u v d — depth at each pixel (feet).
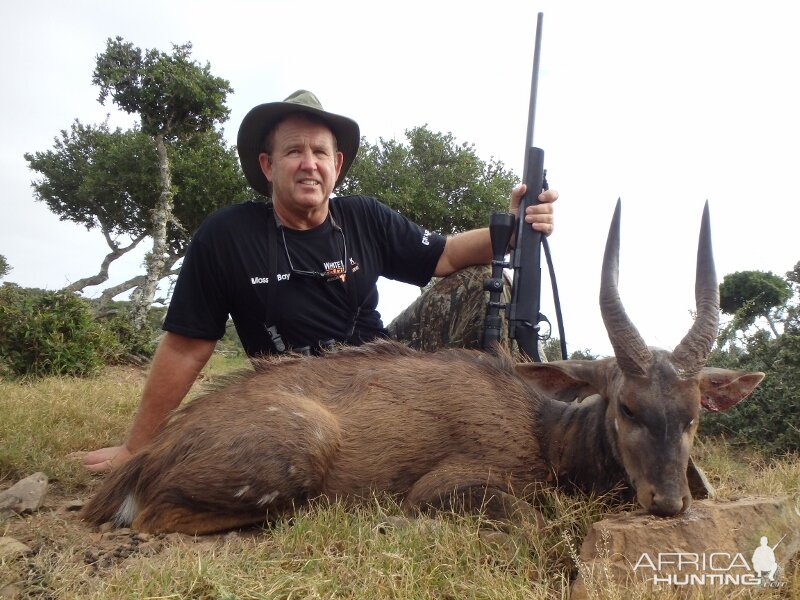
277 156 4.76
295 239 4.88
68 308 11.06
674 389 3.17
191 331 4.65
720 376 3.58
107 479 3.76
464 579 2.74
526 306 4.86
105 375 11.03
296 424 3.60
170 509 3.52
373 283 5.26
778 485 4.30
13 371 9.83
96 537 3.40
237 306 4.88
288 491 3.55
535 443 3.87
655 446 3.12
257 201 5.01
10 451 4.50
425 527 3.16
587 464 3.69
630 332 3.26
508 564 2.86
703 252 3.39
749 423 6.43
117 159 19.75
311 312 4.87
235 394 3.87
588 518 3.32
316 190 4.74
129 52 16.71
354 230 5.23
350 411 3.89
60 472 4.43
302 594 2.58
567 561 3.02
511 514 3.38
